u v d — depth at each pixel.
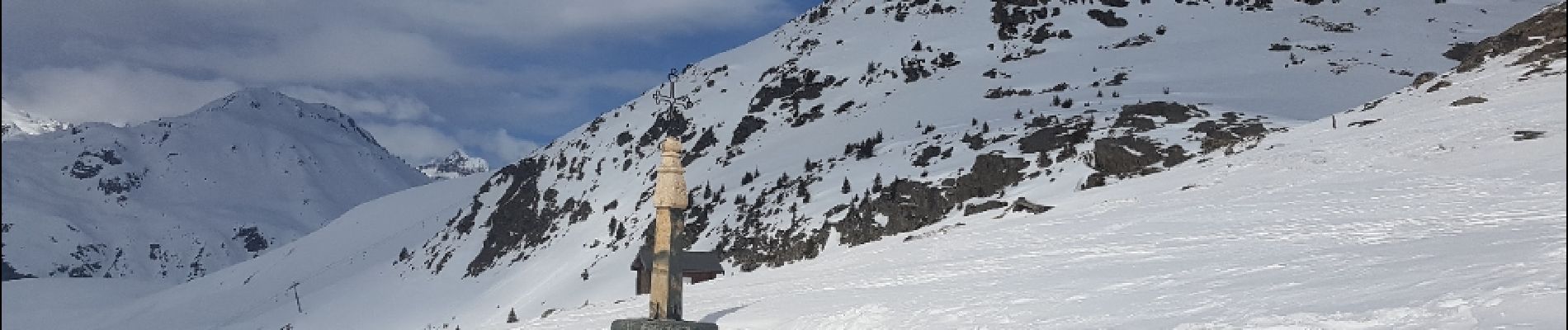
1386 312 13.72
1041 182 75.62
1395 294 15.68
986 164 83.12
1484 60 77.56
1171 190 53.09
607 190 151.38
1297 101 114.75
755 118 159.38
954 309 22.61
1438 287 15.62
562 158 180.88
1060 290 24.12
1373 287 17.09
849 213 88.19
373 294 153.62
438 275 155.12
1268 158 56.09
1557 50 72.12
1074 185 70.75
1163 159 69.38
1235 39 160.88
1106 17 178.25
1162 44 161.50
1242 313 16.20
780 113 162.25
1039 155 85.81
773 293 35.75
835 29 198.88
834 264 46.81
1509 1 180.38
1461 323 12.37
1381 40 156.12
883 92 156.75
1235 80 131.62
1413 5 178.38
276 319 156.75
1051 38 171.50
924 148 110.06
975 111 132.62
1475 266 17.78
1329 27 165.12
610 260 109.88
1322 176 48.41
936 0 199.62
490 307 120.75
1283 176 50.12
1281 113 106.31
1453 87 71.31
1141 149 71.31
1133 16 180.75
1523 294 13.12
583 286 102.88
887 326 22.39
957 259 38.41
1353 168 49.19
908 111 141.62
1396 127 59.50
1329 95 119.75
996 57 166.75
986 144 104.75
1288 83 127.38
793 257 87.06
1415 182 41.88
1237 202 43.59
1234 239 32.41
